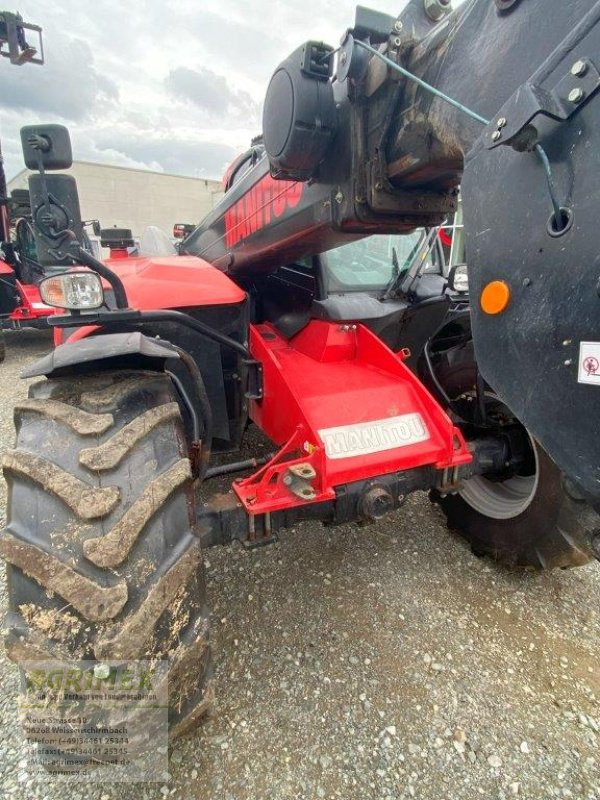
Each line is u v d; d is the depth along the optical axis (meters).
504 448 1.97
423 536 2.41
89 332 1.69
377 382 1.92
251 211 2.02
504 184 0.89
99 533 1.05
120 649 1.00
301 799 1.25
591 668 1.67
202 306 1.79
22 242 6.46
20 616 1.04
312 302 2.11
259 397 1.97
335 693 1.55
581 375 0.80
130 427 1.19
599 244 0.74
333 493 1.57
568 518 1.85
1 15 6.29
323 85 1.31
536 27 0.86
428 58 1.12
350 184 1.39
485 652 1.73
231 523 1.50
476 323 0.99
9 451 1.16
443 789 1.28
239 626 1.81
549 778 1.32
